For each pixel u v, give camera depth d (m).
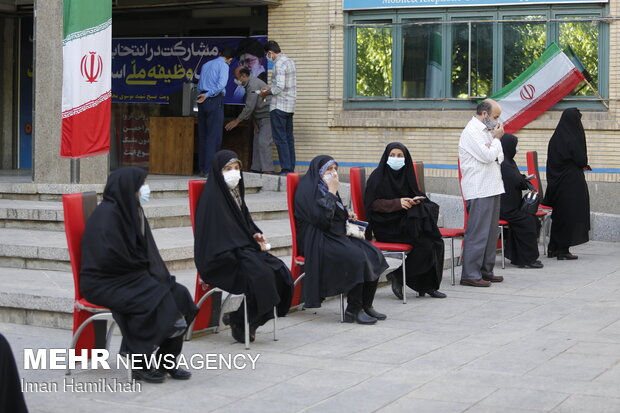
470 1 13.50
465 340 7.09
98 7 11.14
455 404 5.41
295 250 7.88
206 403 5.50
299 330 7.50
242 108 14.80
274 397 5.59
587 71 13.09
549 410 5.28
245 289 6.79
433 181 13.66
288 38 14.45
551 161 11.46
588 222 11.44
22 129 16.89
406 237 8.66
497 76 13.48
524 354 6.61
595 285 9.59
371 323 7.71
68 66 11.01
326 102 14.23
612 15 12.94
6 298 7.64
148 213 10.48
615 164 12.94
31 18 16.72
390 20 13.95
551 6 13.20
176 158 14.50
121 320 5.87
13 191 11.38
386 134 13.89
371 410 5.31
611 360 6.41
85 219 6.20
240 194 7.08
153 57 15.40
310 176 7.72
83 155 11.19
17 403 4.20
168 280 6.14
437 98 13.73
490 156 9.47
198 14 15.28
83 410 5.37
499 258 11.70
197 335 7.24
